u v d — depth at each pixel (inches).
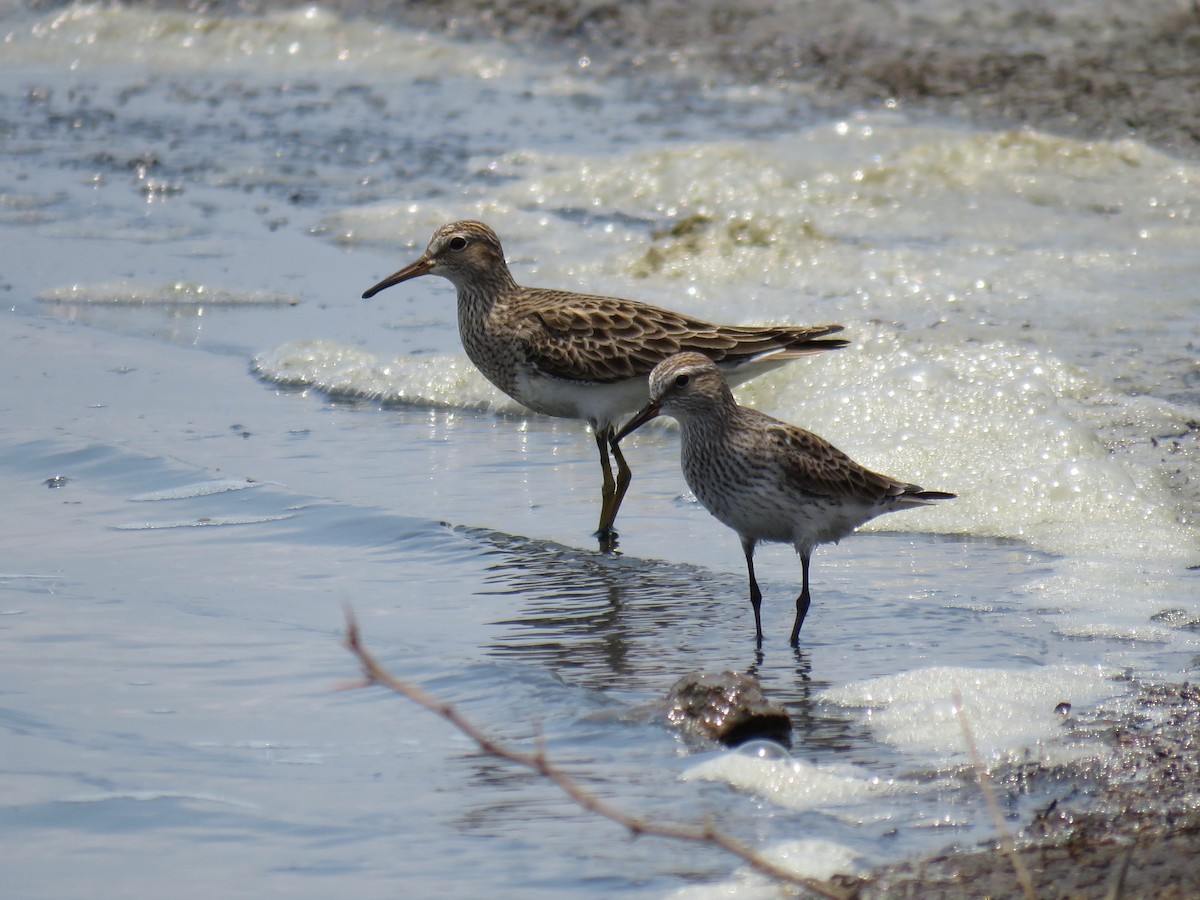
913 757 316.8
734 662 378.3
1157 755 307.4
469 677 362.6
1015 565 441.4
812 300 691.4
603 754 322.0
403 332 685.3
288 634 391.9
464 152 978.7
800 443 403.5
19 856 279.6
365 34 1290.6
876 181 869.8
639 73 1155.9
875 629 397.4
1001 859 266.4
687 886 264.5
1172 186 850.1
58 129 1061.1
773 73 1119.0
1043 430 523.2
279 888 268.1
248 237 822.5
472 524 481.1
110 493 506.6
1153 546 452.1
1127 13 1211.2
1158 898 246.8
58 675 363.3
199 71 1247.5
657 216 848.3
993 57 1109.7
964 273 722.2
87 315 708.7
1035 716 332.5
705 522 490.9
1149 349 610.9
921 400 546.6
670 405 408.8
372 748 326.6
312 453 549.3
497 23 1300.4
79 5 1366.9
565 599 422.9
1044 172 873.5
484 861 275.6
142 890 267.6
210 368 645.3
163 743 327.9
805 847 275.0
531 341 530.9
